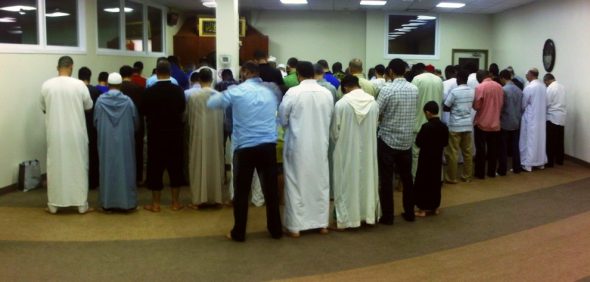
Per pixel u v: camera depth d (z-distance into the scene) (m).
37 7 6.32
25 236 4.39
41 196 5.75
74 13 7.26
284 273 3.65
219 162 5.21
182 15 12.10
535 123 7.38
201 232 4.56
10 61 5.83
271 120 4.28
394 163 5.01
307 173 4.39
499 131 6.99
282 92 4.88
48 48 6.50
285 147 4.46
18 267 3.71
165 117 4.99
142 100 4.98
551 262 3.92
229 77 6.34
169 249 4.12
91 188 6.12
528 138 7.41
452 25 12.62
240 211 4.28
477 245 4.30
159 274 3.62
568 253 4.11
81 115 5.00
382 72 6.48
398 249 4.18
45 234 4.45
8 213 5.06
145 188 6.21
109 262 3.83
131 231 4.56
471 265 3.85
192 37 11.50
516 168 7.34
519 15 10.86
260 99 4.21
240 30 11.73
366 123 4.55
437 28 12.62
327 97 4.41
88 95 5.07
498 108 6.76
